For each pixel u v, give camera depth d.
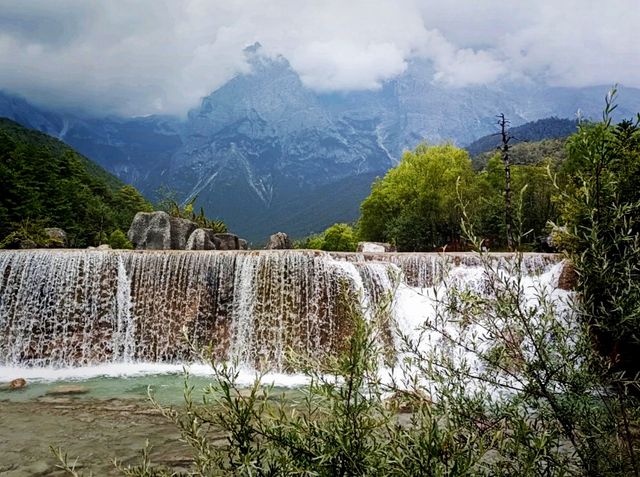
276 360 17.70
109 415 11.70
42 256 18.64
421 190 45.12
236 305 18.69
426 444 2.43
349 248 64.38
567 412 2.92
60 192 45.75
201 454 2.67
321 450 2.47
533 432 2.88
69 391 14.07
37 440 10.16
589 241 2.88
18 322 18.14
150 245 29.16
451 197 39.06
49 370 17.20
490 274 3.51
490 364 3.27
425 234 42.09
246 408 2.56
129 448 9.67
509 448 2.84
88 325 18.47
